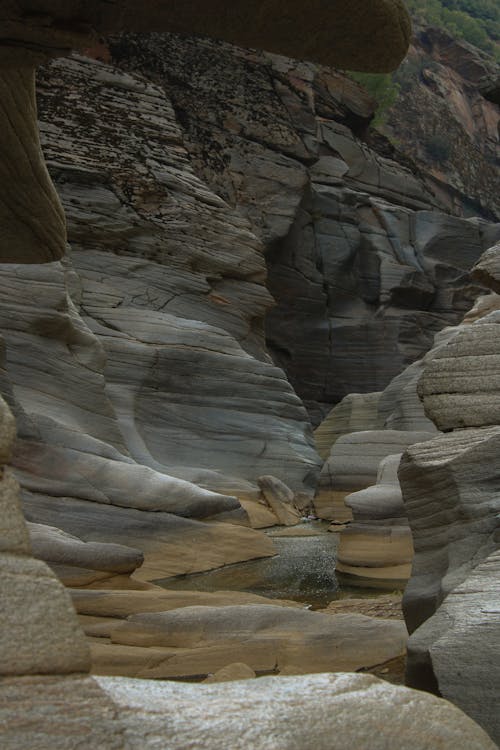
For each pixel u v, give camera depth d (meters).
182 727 1.36
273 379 16.64
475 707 2.82
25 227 5.25
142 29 3.11
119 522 8.96
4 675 1.32
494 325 4.55
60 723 1.30
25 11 2.98
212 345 16.39
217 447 15.52
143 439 14.70
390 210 29.86
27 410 10.61
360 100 32.25
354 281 28.61
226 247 20.00
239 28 2.97
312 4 2.80
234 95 27.14
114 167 19.33
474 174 47.62
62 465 9.11
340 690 1.54
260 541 9.70
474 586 3.32
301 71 29.28
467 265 30.31
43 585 1.43
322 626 4.94
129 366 15.18
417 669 3.18
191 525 9.37
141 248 18.75
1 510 1.47
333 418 19.22
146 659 4.69
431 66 54.16
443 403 4.48
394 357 27.14
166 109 21.62
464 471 4.14
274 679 1.60
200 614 5.14
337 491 12.96
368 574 8.19
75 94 20.25
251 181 25.91
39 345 12.00
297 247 27.00
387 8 2.84
